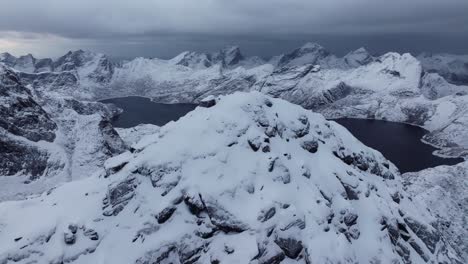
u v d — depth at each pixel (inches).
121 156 3735.2
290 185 3112.7
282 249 2684.5
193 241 2861.7
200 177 3125.0
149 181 3245.6
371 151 4384.8
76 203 3363.7
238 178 3112.7
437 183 7401.6
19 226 3316.9
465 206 6663.4
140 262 2773.1
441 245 3361.2
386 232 3093.0
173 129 3666.3
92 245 2970.0
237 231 2812.5
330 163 3563.0
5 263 2962.6
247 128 3491.6
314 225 2802.7
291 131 3710.6
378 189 3676.2
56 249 2997.0
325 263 2588.6
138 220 3019.2
